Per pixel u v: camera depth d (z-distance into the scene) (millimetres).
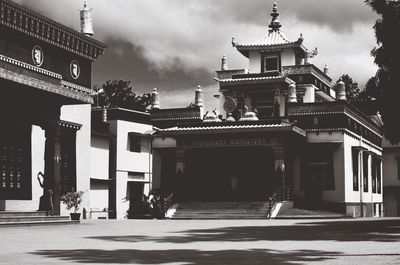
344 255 12688
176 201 45750
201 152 47250
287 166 45438
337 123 46469
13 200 33031
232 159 46781
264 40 55031
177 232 22266
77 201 32344
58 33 30688
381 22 24359
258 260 11664
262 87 50875
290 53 54094
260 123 44469
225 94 52656
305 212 42688
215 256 12523
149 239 18234
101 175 47875
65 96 29609
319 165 46469
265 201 43406
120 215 49844
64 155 38719
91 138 46750
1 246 15117
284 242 16688
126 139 51250
